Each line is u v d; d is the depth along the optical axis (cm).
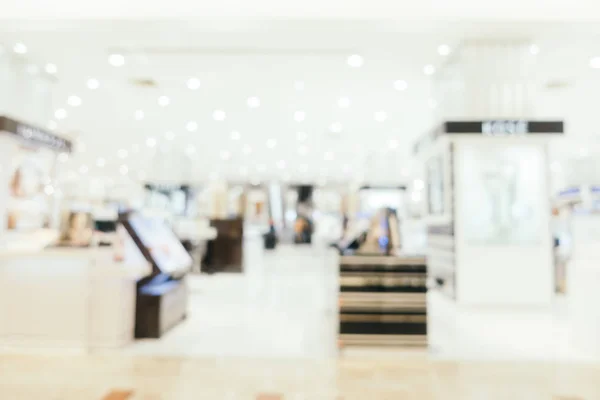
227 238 795
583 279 373
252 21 527
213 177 2289
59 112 1083
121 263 407
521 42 628
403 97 942
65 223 379
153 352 352
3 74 695
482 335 425
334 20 528
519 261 621
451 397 262
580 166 1073
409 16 530
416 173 1980
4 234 646
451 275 636
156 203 1953
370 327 353
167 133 1321
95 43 588
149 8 526
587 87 841
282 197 2505
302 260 1317
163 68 780
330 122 1183
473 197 630
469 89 633
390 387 278
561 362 334
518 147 632
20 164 686
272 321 471
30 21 529
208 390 271
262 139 1405
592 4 519
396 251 378
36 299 357
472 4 524
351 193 2442
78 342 353
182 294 467
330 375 300
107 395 261
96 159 1767
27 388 271
